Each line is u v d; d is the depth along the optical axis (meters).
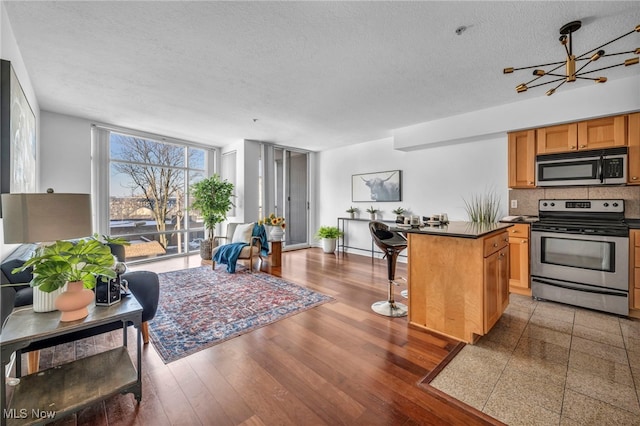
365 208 5.91
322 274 4.35
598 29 2.04
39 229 1.40
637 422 1.44
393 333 2.42
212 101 3.53
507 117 3.58
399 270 4.63
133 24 1.99
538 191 3.63
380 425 1.43
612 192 3.15
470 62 2.54
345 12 1.87
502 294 2.57
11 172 1.92
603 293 2.81
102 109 3.81
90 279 1.56
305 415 1.49
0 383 1.25
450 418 1.48
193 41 2.21
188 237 5.88
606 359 2.02
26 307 1.64
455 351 2.13
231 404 1.58
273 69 2.67
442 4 1.79
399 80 2.91
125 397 1.63
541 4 1.79
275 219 4.94
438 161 4.69
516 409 1.54
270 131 4.98
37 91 3.18
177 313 2.85
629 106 2.80
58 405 1.35
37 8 1.81
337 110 3.85
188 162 5.87
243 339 2.32
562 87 3.07
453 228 2.52
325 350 2.14
